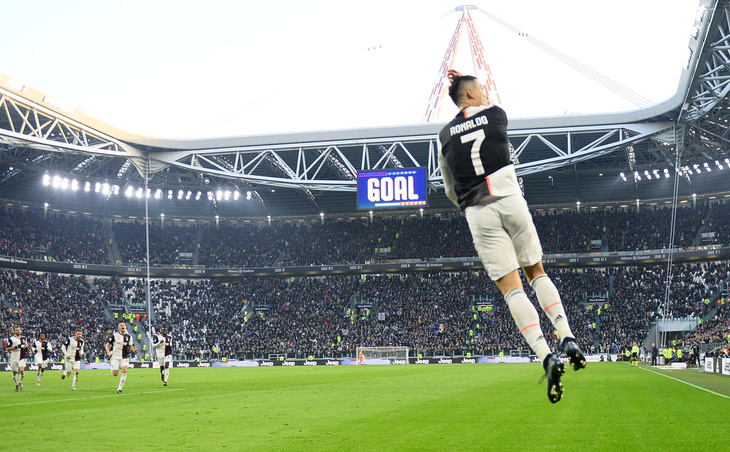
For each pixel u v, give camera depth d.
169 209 81.06
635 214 76.81
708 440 8.51
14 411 14.61
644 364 52.38
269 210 82.25
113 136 57.22
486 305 72.69
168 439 9.16
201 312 75.88
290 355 68.94
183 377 36.97
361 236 81.06
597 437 8.84
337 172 71.38
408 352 67.06
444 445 8.14
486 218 4.27
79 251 73.88
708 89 46.84
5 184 66.94
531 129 57.22
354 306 75.50
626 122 55.59
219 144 61.34
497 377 30.36
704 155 62.72
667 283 68.31
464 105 4.63
